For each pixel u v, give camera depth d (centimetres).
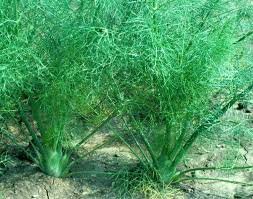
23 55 83
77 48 83
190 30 89
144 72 85
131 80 87
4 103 88
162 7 83
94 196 92
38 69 82
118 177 95
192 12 93
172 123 86
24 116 91
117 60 83
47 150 93
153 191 92
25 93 90
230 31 89
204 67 83
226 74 84
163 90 84
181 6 86
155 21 82
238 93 92
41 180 94
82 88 87
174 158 93
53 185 93
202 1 93
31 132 93
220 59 85
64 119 90
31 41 86
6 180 93
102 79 87
